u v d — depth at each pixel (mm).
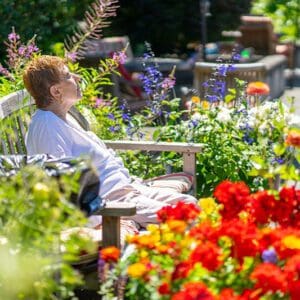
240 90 9031
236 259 4602
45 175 4691
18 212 4340
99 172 6715
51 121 6625
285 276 4340
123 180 6742
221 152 8438
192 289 4125
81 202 5582
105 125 8703
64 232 5648
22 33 13398
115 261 4828
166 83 9094
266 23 23219
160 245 4695
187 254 4625
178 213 4988
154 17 25438
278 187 8227
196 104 8953
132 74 18312
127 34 25562
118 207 5594
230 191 5117
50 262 4320
